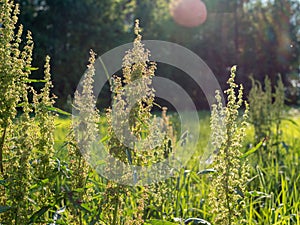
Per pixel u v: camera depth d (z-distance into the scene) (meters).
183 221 1.86
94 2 11.95
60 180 2.07
